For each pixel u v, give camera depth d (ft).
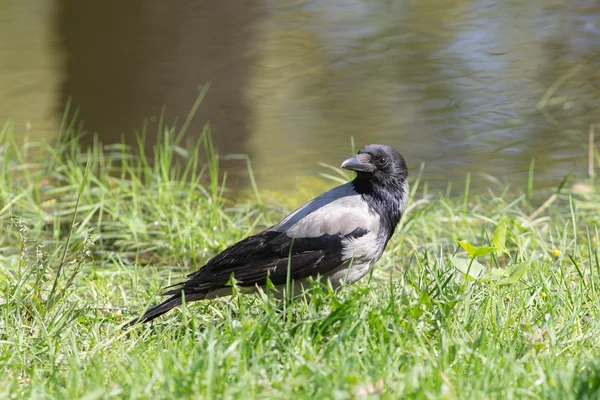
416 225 38.01
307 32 68.33
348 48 64.34
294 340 22.07
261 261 26.91
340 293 26.27
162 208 40.19
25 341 23.91
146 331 25.32
